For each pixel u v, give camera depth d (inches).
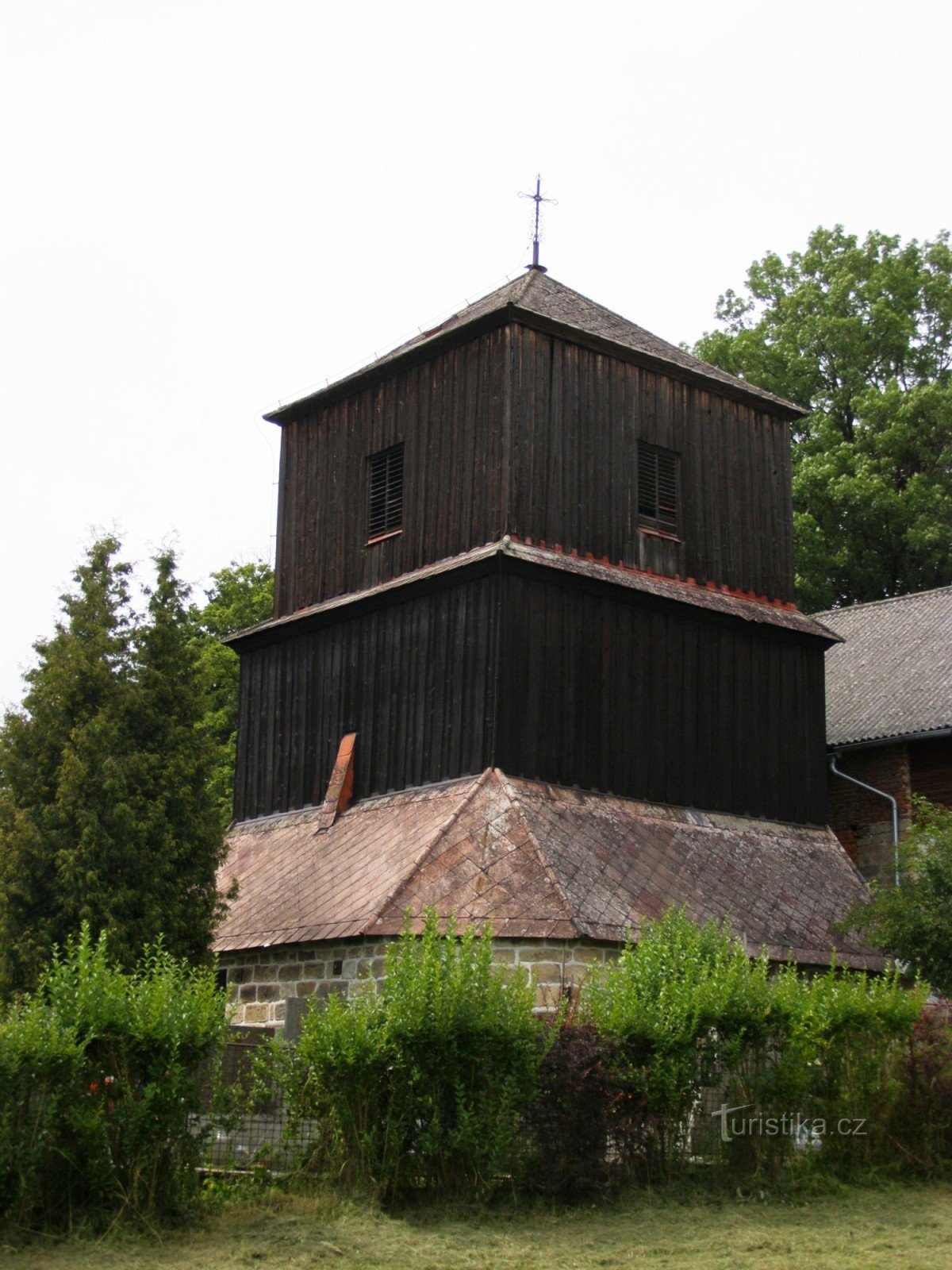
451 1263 515.5
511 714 940.0
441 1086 599.8
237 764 1130.7
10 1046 538.9
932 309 1875.0
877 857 1138.0
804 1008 674.2
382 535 1066.7
